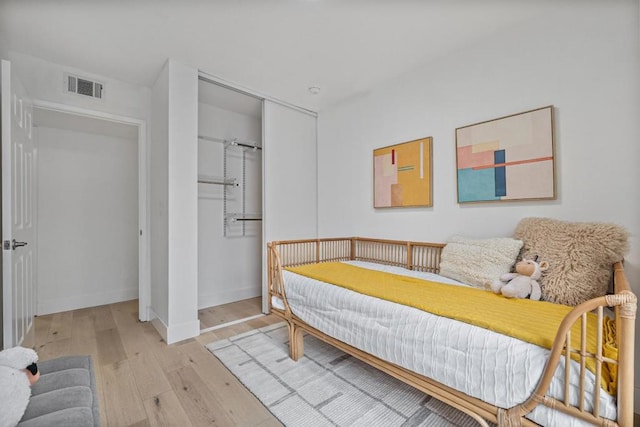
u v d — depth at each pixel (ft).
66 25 6.30
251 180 12.25
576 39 5.62
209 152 10.96
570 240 5.01
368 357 5.01
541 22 6.03
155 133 8.83
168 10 5.86
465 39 6.92
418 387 4.27
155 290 8.79
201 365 6.50
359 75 8.71
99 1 5.56
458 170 7.29
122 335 8.13
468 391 3.68
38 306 9.82
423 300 4.70
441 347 3.95
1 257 6.34
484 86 6.89
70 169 10.54
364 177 9.85
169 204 7.68
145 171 9.30
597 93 5.39
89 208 10.91
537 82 6.08
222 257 11.31
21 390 2.68
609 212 5.26
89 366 3.95
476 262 6.00
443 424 4.64
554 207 5.87
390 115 9.01
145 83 9.09
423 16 6.10
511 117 6.39
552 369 2.99
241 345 7.49
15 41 6.88
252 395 5.41
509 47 6.49
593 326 3.79
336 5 5.76
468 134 7.11
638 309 4.94
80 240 10.70
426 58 7.78
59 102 7.89
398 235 8.80
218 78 8.88
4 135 5.64
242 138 11.91
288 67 8.25
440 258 7.55
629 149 5.08
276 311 7.25
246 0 5.59
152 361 6.66
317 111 11.64
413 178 8.31
